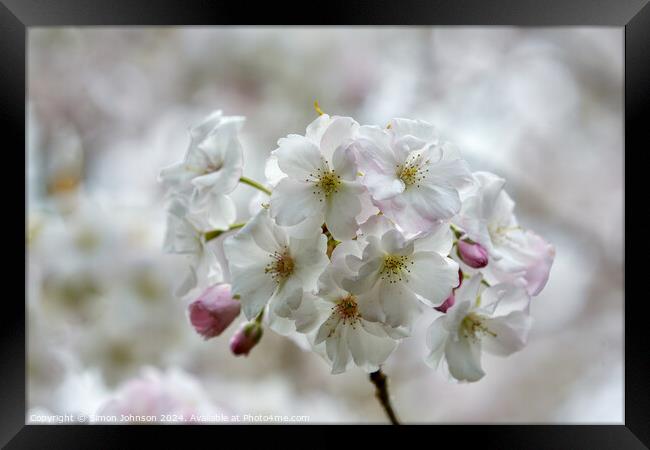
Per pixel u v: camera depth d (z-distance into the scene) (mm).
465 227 444
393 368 817
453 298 449
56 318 728
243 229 439
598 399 788
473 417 807
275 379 806
